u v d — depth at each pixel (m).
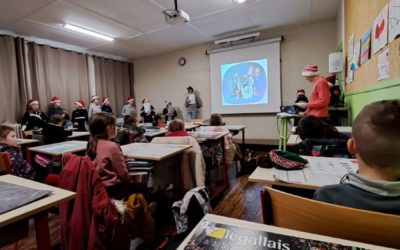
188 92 6.37
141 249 1.75
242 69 5.70
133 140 3.34
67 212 1.28
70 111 5.57
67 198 1.01
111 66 6.68
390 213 0.61
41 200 0.97
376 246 0.54
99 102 6.07
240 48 5.67
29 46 4.88
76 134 3.91
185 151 2.29
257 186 3.04
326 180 1.08
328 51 4.87
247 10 4.20
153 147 2.26
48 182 1.63
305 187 1.05
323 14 4.57
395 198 0.62
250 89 5.65
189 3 3.79
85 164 1.27
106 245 1.27
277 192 0.73
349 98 3.29
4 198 0.95
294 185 1.07
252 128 5.75
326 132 1.75
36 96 4.93
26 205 0.92
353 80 2.98
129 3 3.65
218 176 3.47
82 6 3.67
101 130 1.76
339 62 3.58
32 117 4.39
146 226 1.60
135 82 7.44
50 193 1.03
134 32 4.99
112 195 1.62
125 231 1.40
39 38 5.01
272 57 5.34
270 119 5.53
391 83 1.64
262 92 5.53
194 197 1.60
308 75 2.96
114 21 4.34
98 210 1.22
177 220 1.63
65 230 1.28
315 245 0.55
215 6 3.96
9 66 4.49
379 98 1.94
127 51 6.44
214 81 6.08
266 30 5.39
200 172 2.27
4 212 0.85
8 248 1.81
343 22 3.68
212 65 6.08
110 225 1.25
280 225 0.74
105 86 6.45
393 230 0.55
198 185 2.25
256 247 0.55
